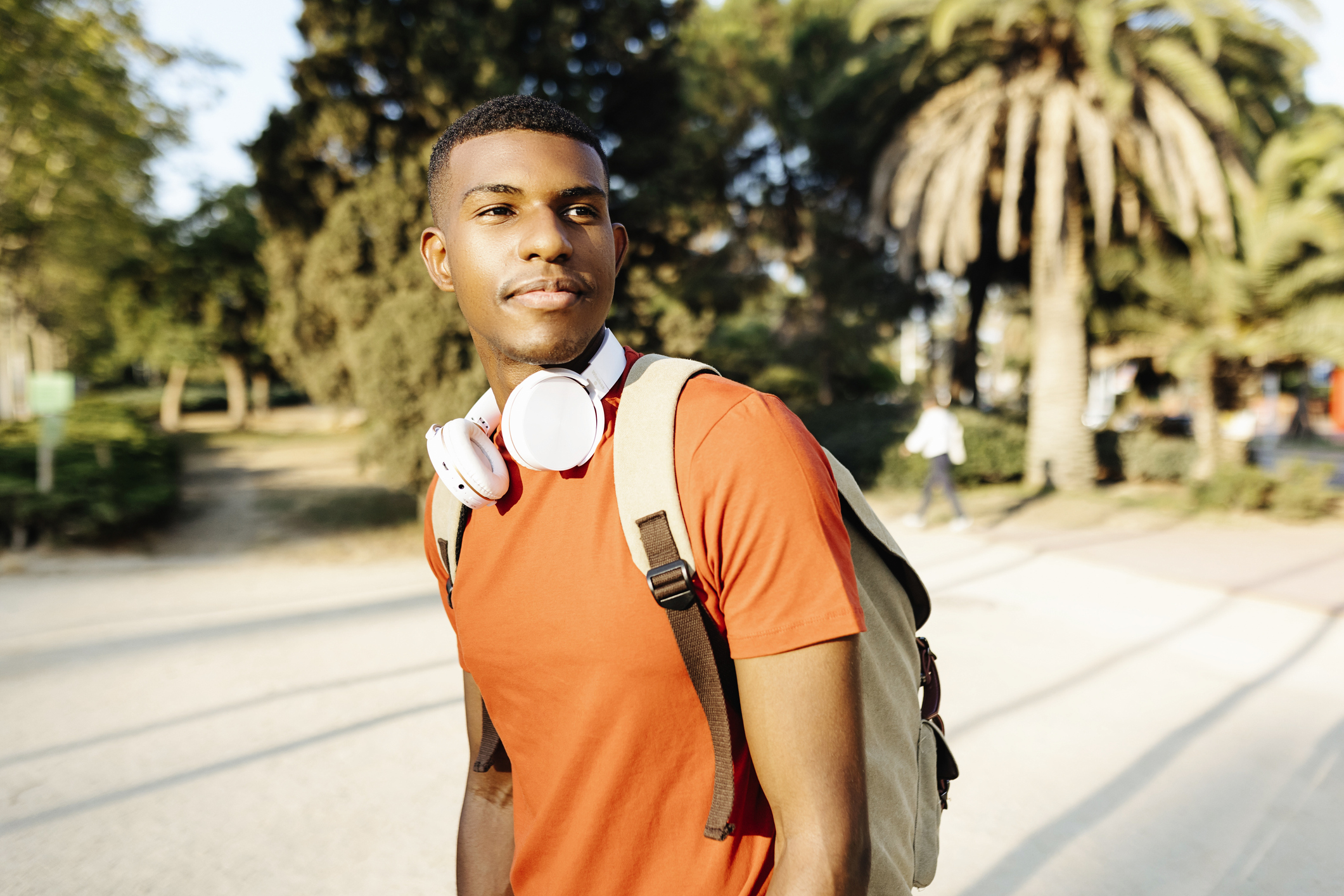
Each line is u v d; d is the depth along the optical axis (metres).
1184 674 4.77
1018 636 5.50
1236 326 11.77
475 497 0.85
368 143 9.33
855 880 0.71
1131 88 10.27
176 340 25.41
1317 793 3.36
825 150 16.73
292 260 10.29
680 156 10.71
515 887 0.94
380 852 2.94
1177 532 9.58
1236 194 11.84
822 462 0.83
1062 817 3.19
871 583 0.95
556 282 0.84
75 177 12.62
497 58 9.08
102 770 3.57
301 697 4.42
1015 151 11.41
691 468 0.77
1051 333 13.11
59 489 9.05
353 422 33.41
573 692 0.83
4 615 6.22
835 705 0.74
